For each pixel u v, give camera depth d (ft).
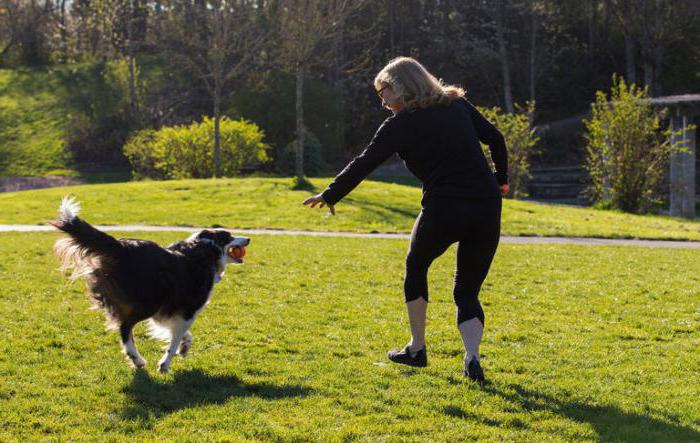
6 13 220.84
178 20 120.88
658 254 44.42
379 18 164.66
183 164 110.52
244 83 154.81
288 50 94.22
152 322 19.72
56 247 17.94
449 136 16.96
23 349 20.17
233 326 23.81
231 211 68.03
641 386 17.81
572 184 127.24
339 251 44.06
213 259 19.74
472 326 17.63
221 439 14.05
